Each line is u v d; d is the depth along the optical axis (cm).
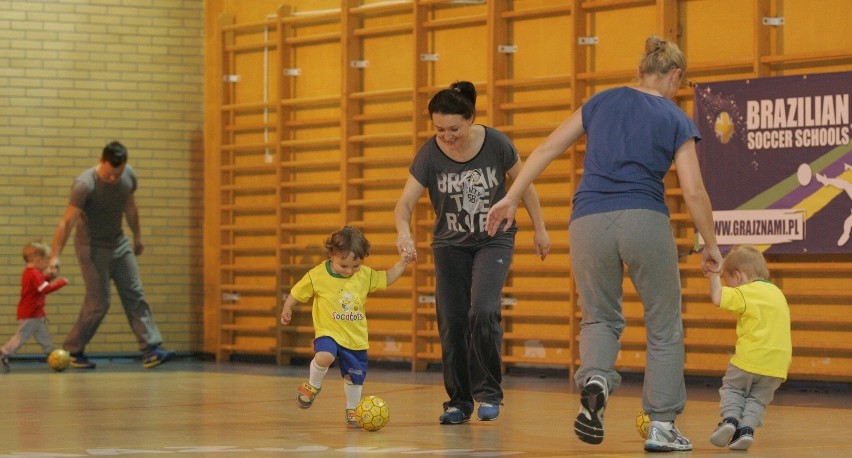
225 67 1702
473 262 782
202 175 1723
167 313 1702
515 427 783
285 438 712
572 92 1366
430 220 1501
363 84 1573
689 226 1306
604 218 607
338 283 805
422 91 1498
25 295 1485
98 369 1480
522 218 1426
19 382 1241
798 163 1215
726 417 664
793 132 1217
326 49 1617
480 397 804
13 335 1617
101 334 1656
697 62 1293
